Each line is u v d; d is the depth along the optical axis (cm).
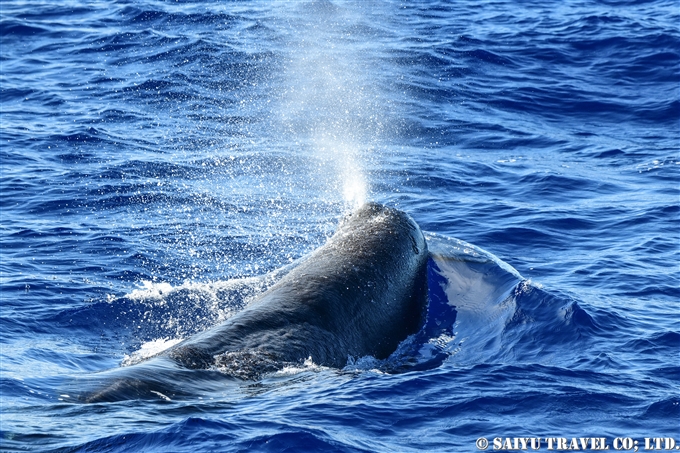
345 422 1458
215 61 4978
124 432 1345
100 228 2809
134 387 1498
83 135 3831
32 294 2242
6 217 2898
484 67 4988
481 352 1878
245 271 2461
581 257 2584
